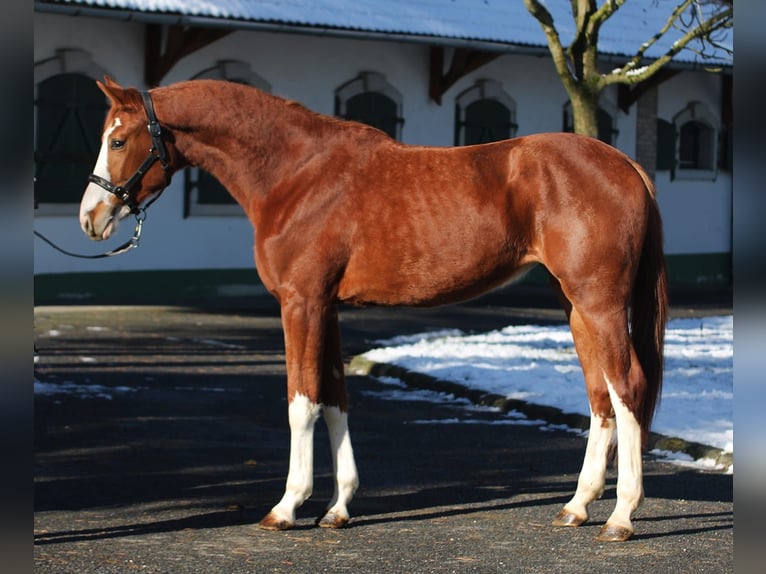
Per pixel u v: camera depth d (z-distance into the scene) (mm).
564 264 6219
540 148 6344
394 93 22188
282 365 13039
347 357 13758
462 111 23078
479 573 5602
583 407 10070
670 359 12883
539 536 6324
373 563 5758
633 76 13039
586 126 13391
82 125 18719
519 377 11531
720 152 26969
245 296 20656
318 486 7645
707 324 16984
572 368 12055
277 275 6449
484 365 12273
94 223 6609
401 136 22359
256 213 6562
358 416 10203
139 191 6637
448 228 6297
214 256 20516
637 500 6223
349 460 6594
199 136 6594
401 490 7488
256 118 6555
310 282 6375
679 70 24094
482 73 23375
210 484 7543
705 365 12461
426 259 6320
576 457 8648
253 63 20562
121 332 15297
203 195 20391
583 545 6133
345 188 6406
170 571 5562
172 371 12344
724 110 26781
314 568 5656
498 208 6293
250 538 6238
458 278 6344
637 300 6469
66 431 9156
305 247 6371
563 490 7531
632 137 25250
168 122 6574
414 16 21219
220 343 14633
